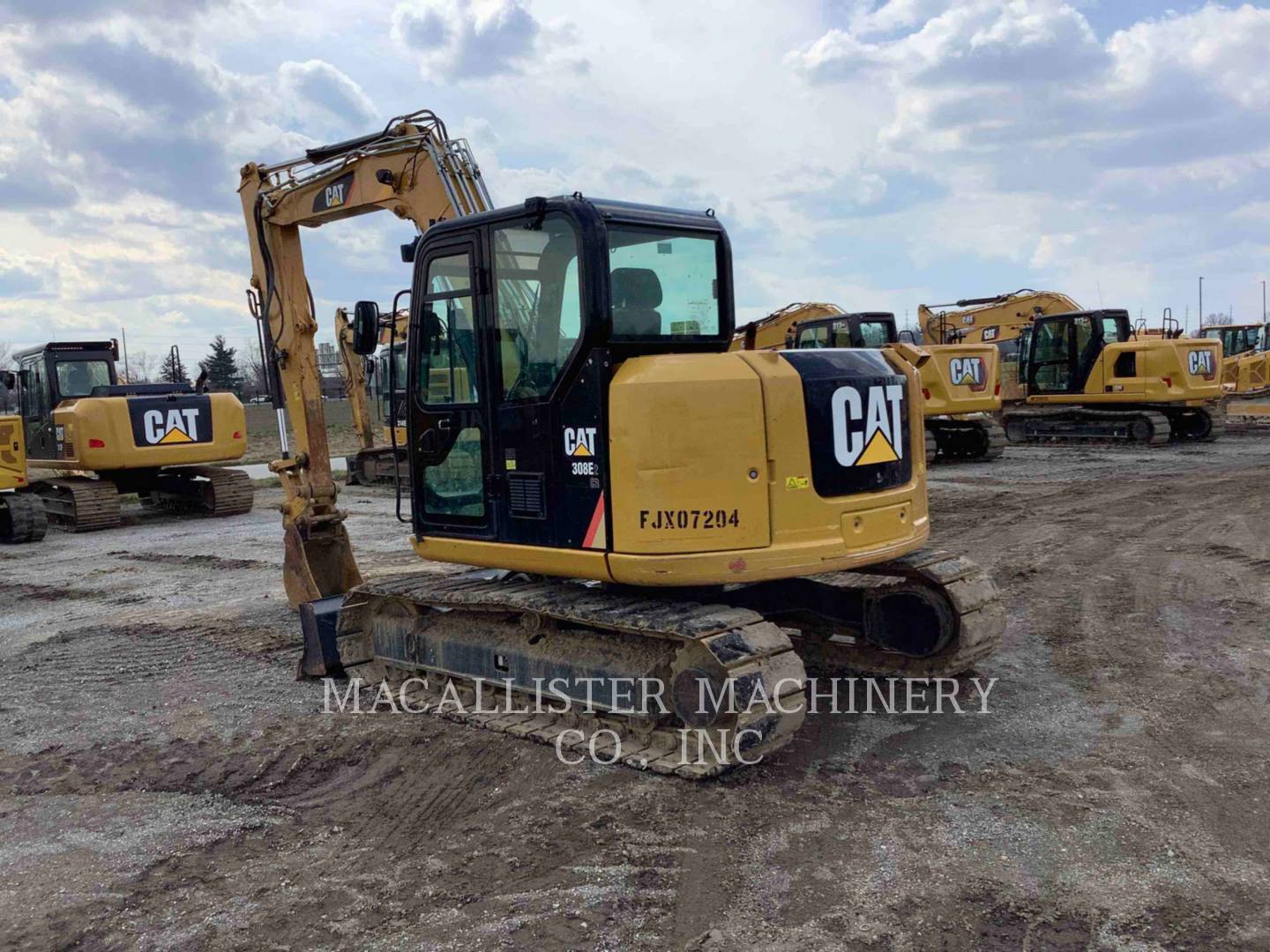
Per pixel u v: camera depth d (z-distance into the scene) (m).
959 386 20.67
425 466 6.73
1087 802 5.09
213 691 7.65
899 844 4.72
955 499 15.94
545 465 5.91
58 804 5.70
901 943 3.94
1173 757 5.63
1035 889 4.29
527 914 4.25
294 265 9.29
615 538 5.59
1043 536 12.40
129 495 22.25
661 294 6.04
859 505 5.81
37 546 15.70
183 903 4.52
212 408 17.80
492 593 6.34
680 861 4.64
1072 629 8.27
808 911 4.18
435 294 6.50
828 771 5.59
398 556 12.90
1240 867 4.42
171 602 10.92
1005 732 6.09
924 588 6.65
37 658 8.85
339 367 23.17
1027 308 27.00
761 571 5.45
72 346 18.17
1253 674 6.99
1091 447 23.23
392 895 4.48
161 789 5.86
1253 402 30.06
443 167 7.83
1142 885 4.29
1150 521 13.13
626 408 5.47
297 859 4.88
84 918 4.42
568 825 5.05
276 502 20.61
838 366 5.88
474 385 6.35
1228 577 9.86
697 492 5.41
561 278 5.75
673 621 5.39
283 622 9.70
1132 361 22.66
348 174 8.52
